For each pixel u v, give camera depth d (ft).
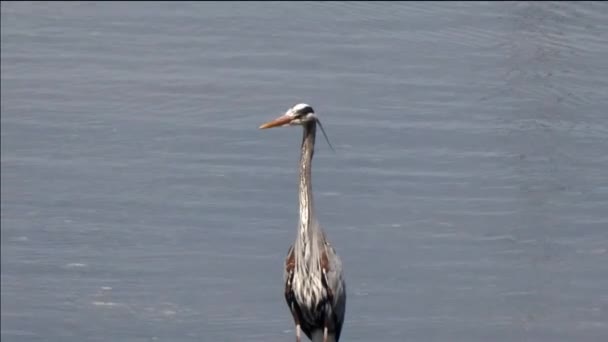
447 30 82.07
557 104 63.26
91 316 52.60
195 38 85.10
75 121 73.05
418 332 49.03
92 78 79.10
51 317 53.01
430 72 75.77
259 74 78.28
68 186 65.77
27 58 82.64
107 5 92.58
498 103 68.59
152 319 52.26
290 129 71.10
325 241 37.24
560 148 61.11
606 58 65.26
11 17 90.33
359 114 71.31
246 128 71.00
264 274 55.88
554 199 58.18
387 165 65.46
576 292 51.29
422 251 56.54
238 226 60.49
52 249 59.62
